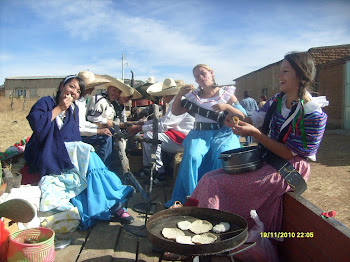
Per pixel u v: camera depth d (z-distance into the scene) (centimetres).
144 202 443
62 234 333
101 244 317
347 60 1571
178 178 418
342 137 1244
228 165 283
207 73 416
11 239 243
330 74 1683
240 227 230
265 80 2528
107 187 357
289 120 276
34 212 255
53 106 353
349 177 584
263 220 289
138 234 301
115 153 550
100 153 503
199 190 299
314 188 520
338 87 1633
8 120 1917
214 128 418
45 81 5372
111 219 377
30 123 339
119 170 550
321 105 280
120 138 404
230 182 283
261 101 1413
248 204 286
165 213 251
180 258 276
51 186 339
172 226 239
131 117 776
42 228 262
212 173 305
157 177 547
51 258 247
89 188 349
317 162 738
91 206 347
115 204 366
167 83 647
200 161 400
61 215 334
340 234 201
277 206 287
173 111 440
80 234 341
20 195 315
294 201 265
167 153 571
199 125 424
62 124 365
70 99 347
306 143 273
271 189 280
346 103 1588
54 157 345
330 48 1755
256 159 283
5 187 306
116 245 320
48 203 327
